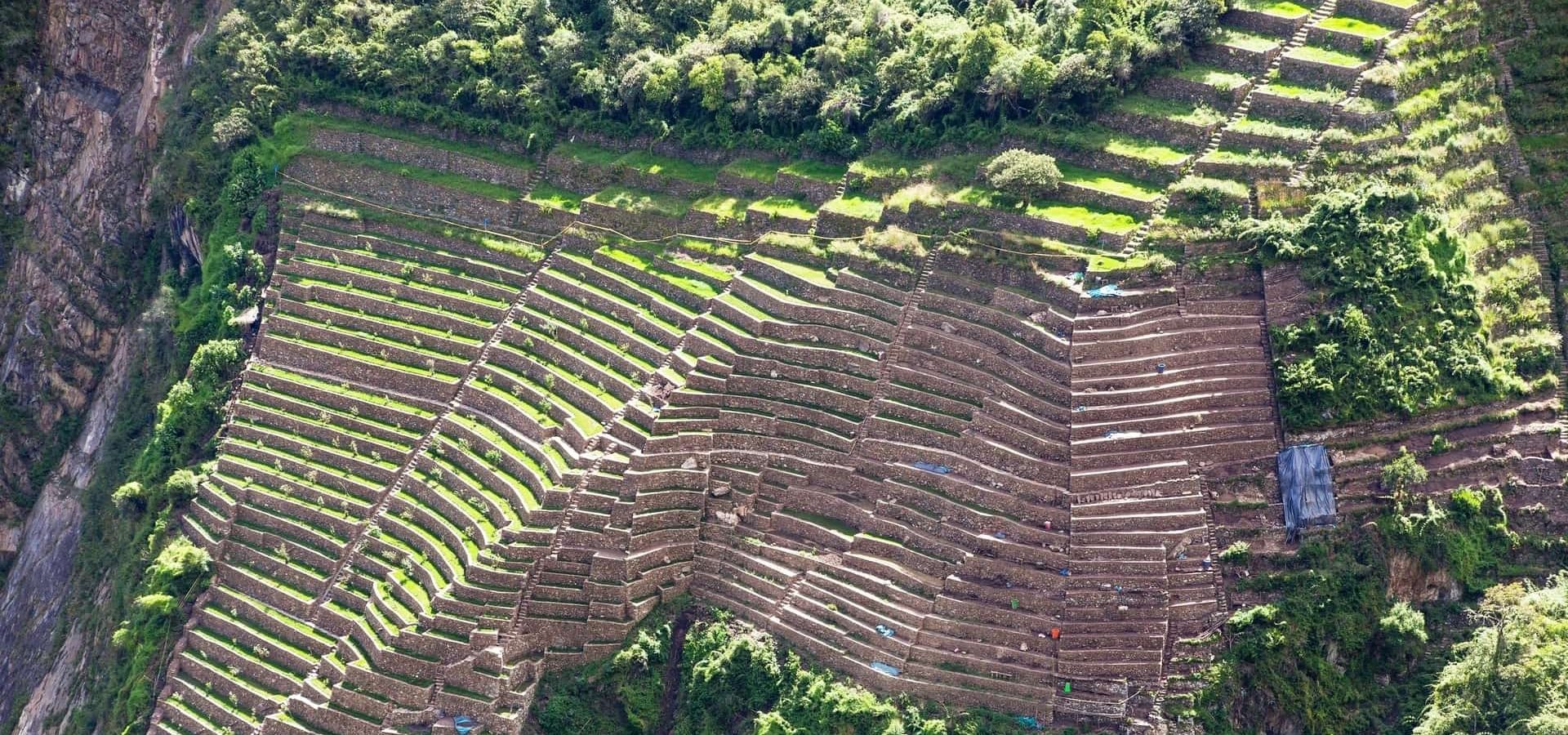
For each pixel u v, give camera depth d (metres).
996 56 109.69
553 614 98.06
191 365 117.31
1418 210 97.25
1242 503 92.56
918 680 92.94
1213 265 97.06
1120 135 106.06
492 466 105.06
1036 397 97.19
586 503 99.94
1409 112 100.50
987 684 92.31
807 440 101.56
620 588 97.69
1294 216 98.00
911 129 112.12
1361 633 90.81
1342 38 104.31
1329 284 95.06
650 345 106.94
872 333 102.94
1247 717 90.38
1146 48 107.06
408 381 111.44
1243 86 104.56
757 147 116.44
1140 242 99.31
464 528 102.56
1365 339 93.75
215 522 109.06
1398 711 90.12
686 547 100.44
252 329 117.94
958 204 104.81
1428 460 93.00
